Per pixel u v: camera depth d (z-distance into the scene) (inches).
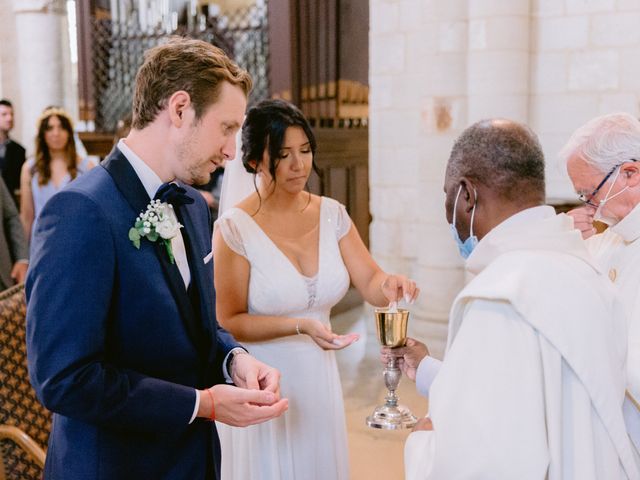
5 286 155.8
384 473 134.5
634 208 71.4
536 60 201.5
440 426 48.6
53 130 192.5
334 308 259.6
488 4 193.8
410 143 222.8
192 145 58.1
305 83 244.2
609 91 193.5
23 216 199.5
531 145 53.8
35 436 84.7
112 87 289.7
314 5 244.8
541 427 47.5
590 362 48.9
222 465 91.7
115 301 56.7
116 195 56.8
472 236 55.6
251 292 91.5
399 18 219.6
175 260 62.5
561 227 53.7
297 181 90.3
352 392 178.9
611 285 53.7
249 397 59.5
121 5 283.9
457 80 201.5
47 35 331.0
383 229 232.2
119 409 54.4
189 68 57.2
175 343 59.4
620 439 49.8
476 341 49.5
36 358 53.1
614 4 189.9
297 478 90.4
